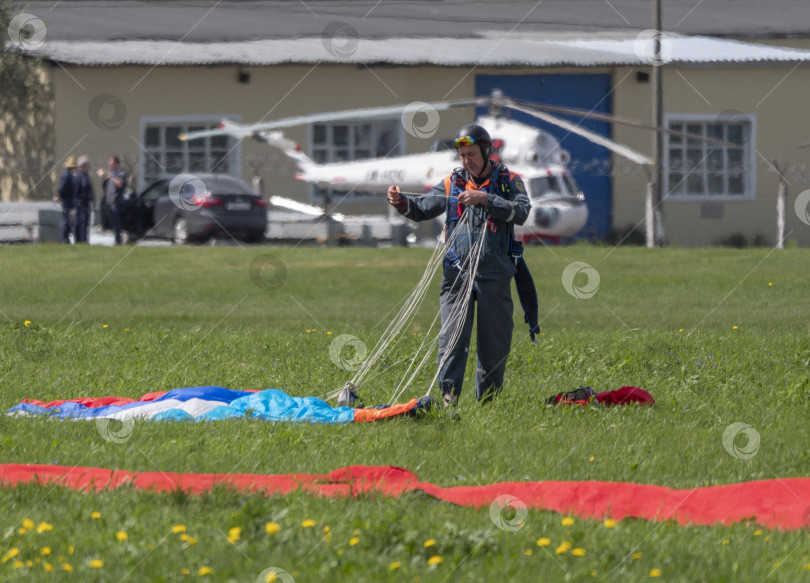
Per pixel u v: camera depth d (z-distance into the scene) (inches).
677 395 1004.6
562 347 1269.7
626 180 3713.1
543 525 593.3
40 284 2229.3
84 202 3152.1
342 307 1897.1
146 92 3580.2
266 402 898.1
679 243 3801.7
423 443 786.8
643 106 3742.6
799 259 2780.5
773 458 761.0
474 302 924.6
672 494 653.9
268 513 589.3
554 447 785.6
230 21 4190.5
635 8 4537.4
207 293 2103.8
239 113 3609.7
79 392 995.9
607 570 528.7
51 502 626.2
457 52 3737.7
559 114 3713.1
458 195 875.4
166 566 522.0
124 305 1884.8
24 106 3580.2
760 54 3843.5
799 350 1259.8
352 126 3673.7
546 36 4045.3
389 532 557.9
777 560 546.9
